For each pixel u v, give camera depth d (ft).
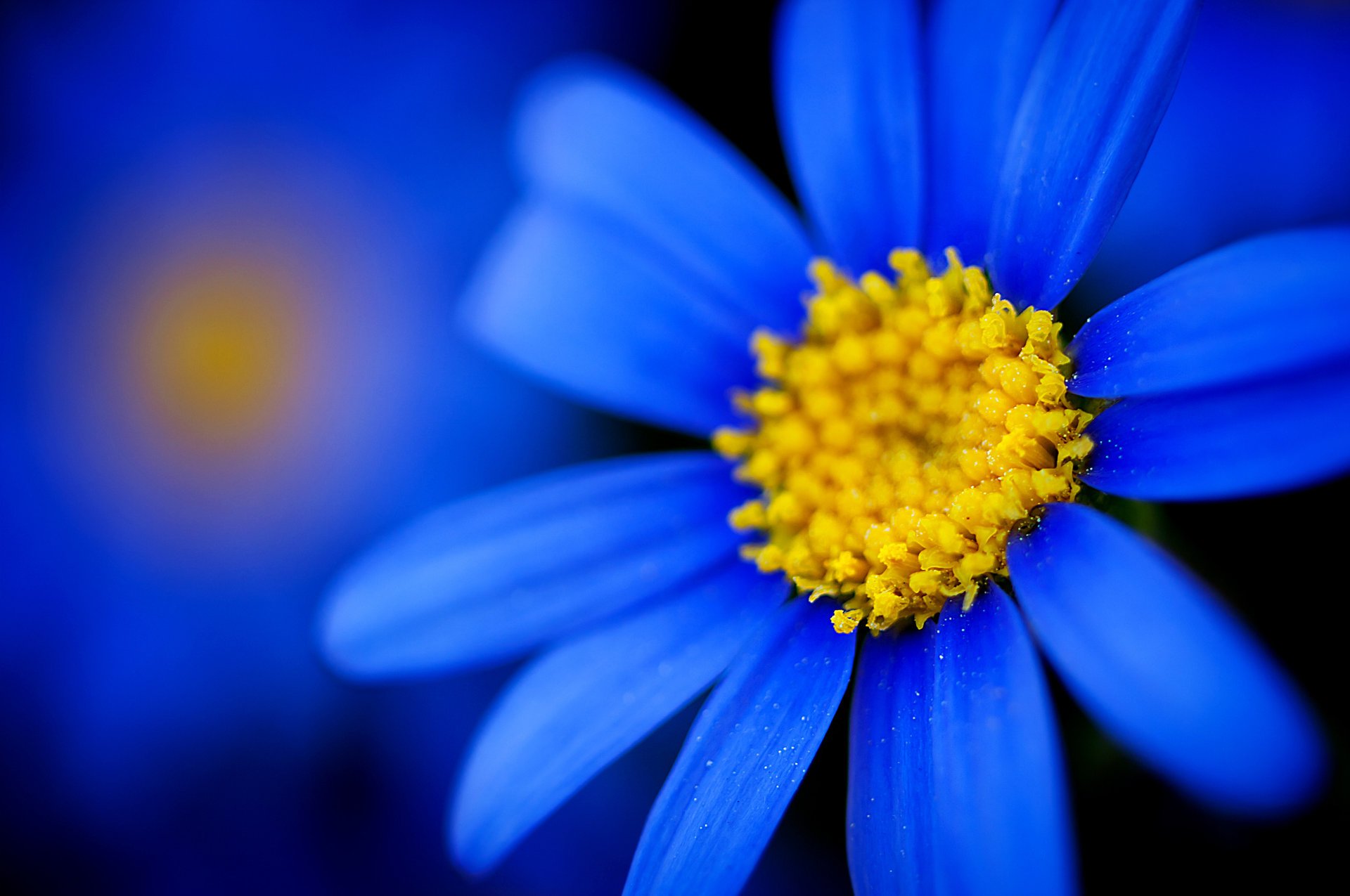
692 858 0.26
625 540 0.29
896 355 0.28
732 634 0.28
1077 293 0.29
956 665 0.26
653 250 0.30
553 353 0.30
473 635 0.29
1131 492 0.26
